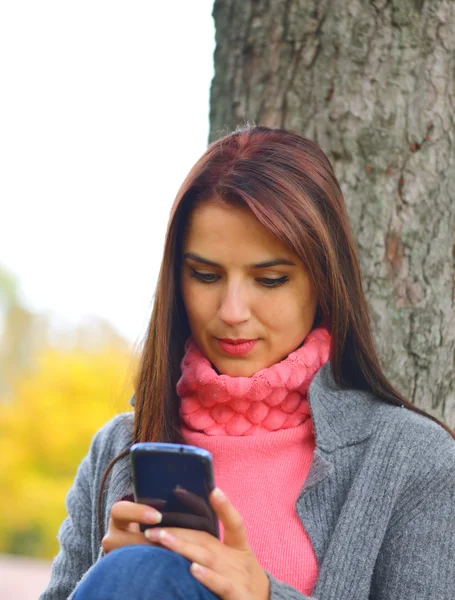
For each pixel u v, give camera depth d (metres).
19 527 10.73
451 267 2.11
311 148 1.73
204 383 1.69
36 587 5.80
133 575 1.34
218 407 1.72
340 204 1.73
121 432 1.87
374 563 1.57
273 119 2.18
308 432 1.71
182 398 1.78
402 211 2.09
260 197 1.60
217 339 1.68
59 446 10.98
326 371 1.73
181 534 1.40
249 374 1.68
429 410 2.08
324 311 1.71
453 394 2.11
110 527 1.46
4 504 10.74
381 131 2.09
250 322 1.65
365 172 2.10
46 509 10.77
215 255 1.63
